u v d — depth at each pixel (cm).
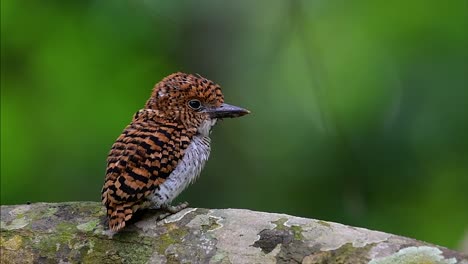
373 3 1545
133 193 749
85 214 782
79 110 1387
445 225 1406
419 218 1409
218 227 711
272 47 1519
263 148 1457
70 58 1427
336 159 1405
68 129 1375
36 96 1405
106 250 740
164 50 1467
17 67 1430
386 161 1398
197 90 839
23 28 1434
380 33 1516
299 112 1492
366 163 1396
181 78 852
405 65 1456
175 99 832
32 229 775
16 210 803
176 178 780
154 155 770
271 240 682
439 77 1418
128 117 1377
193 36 1486
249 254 682
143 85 1420
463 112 1385
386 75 1472
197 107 841
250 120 1491
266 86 1517
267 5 1508
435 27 1488
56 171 1354
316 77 1397
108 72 1424
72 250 751
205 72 1498
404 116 1410
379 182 1398
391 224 1385
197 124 832
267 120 1493
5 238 774
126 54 1443
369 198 1396
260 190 1415
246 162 1443
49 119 1387
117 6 1457
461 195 1397
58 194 1338
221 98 857
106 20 1452
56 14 1443
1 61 1425
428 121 1395
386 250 641
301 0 1465
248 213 718
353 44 1524
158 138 785
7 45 1430
